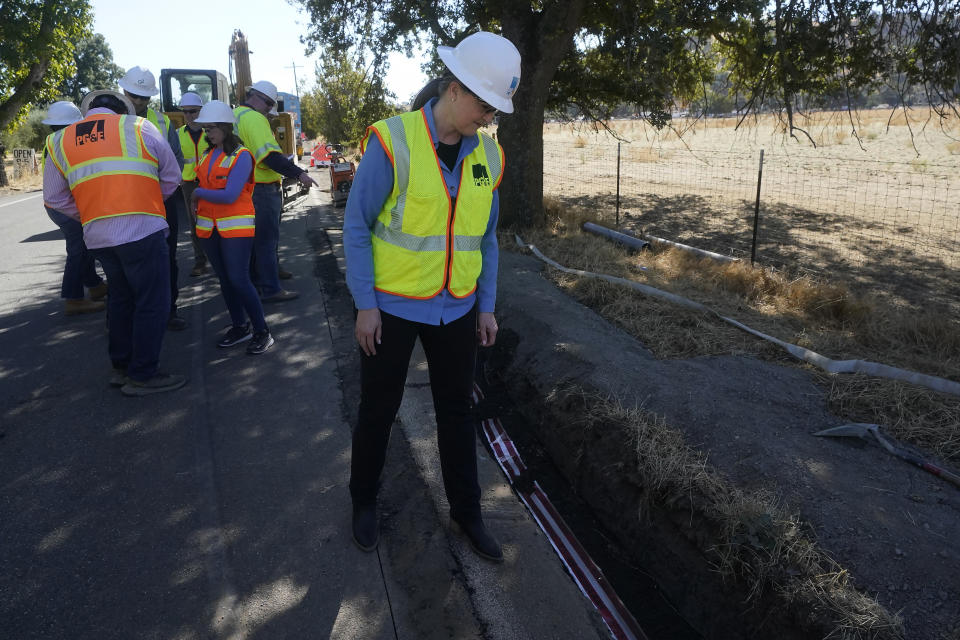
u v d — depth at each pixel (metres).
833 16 6.33
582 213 9.47
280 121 10.98
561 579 2.54
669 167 19.61
